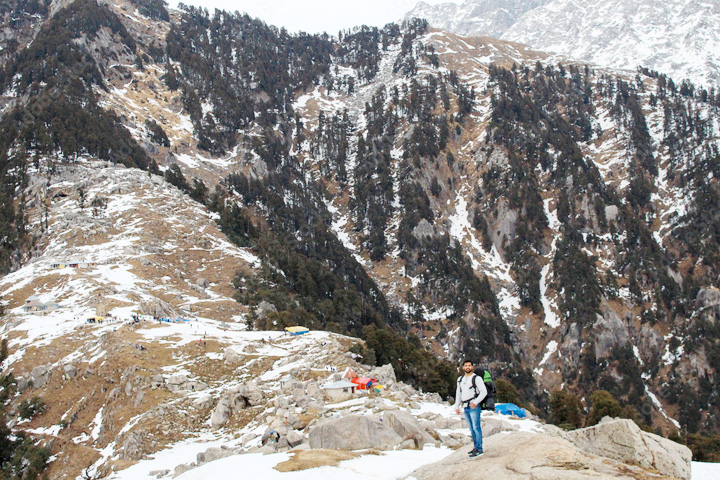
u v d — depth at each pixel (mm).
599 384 190875
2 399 91000
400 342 121062
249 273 168875
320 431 33094
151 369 84625
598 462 19547
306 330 106562
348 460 27375
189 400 73938
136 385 80250
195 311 136375
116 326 110062
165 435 65625
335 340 99688
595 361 199125
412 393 73812
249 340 101062
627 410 105438
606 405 101438
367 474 24578
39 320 121000
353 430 32688
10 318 123438
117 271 149500
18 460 74000
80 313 123250
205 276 163500
